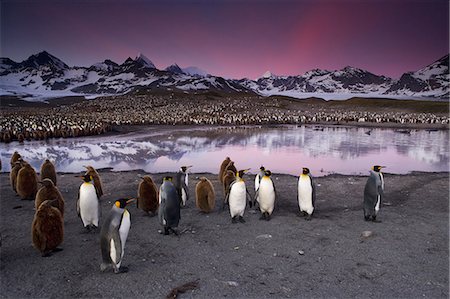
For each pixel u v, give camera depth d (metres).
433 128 48.53
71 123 45.22
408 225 8.88
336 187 13.48
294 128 49.25
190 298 5.48
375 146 28.66
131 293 5.62
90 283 5.93
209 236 8.16
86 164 20.09
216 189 13.27
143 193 9.50
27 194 11.48
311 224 9.00
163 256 7.04
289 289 5.74
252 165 19.70
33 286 5.86
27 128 39.66
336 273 6.28
